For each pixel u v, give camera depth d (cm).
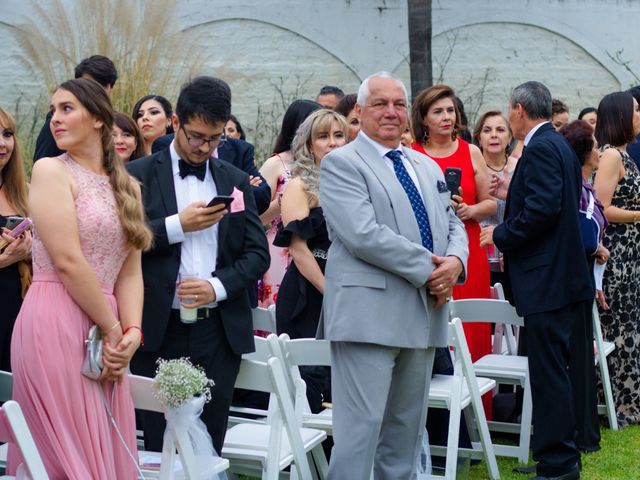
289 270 617
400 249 477
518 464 659
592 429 693
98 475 411
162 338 483
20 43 1345
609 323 775
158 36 1304
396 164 504
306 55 1578
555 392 594
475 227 722
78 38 1330
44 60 1339
